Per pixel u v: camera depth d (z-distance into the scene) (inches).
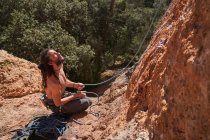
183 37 111.3
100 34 720.3
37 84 291.0
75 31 662.5
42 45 543.2
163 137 112.3
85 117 209.8
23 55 542.6
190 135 101.2
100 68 679.7
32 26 572.4
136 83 167.8
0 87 276.8
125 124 148.0
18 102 262.4
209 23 99.0
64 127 199.0
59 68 200.1
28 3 608.7
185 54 105.3
